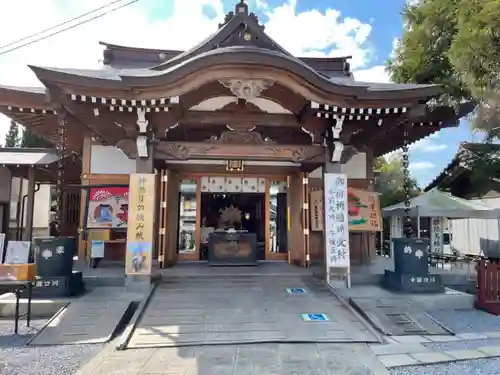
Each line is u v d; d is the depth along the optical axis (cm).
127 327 502
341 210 718
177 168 916
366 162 997
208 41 709
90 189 858
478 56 627
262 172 963
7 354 440
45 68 570
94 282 702
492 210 895
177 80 617
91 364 407
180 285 684
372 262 967
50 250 636
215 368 399
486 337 514
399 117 709
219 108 740
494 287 662
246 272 779
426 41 968
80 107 648
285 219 1014
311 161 733
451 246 1474
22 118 831
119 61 1000
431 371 397
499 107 743
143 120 656
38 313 586
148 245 657
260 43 725
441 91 814
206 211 1016
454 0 827
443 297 659
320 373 388
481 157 1234
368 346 471
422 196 1017
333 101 663
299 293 651
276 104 749
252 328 512
